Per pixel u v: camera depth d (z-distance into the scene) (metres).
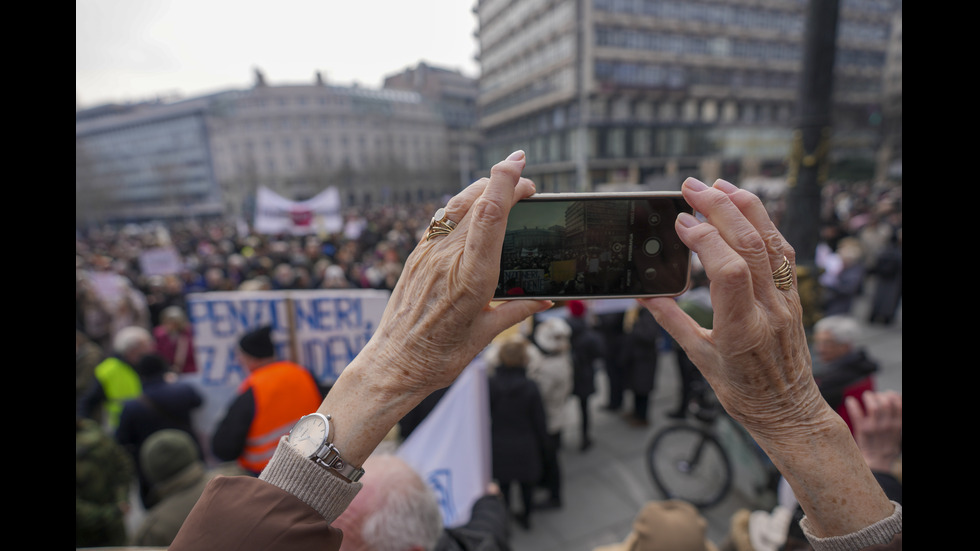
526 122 44.38
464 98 56.38
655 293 0.90
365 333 3.53
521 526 3.60
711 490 3.72
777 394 0.61
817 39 3.46
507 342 3.38
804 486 0.61
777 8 43.19
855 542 0.59
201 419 3.69
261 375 2.65
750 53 43.25
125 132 64.38
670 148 40.34
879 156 30.34
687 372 4.93
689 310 3.32
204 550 0.54
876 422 1.39
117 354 4.27
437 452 2.38
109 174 64.75
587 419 4.54
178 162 63.44
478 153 51.53
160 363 3.40
